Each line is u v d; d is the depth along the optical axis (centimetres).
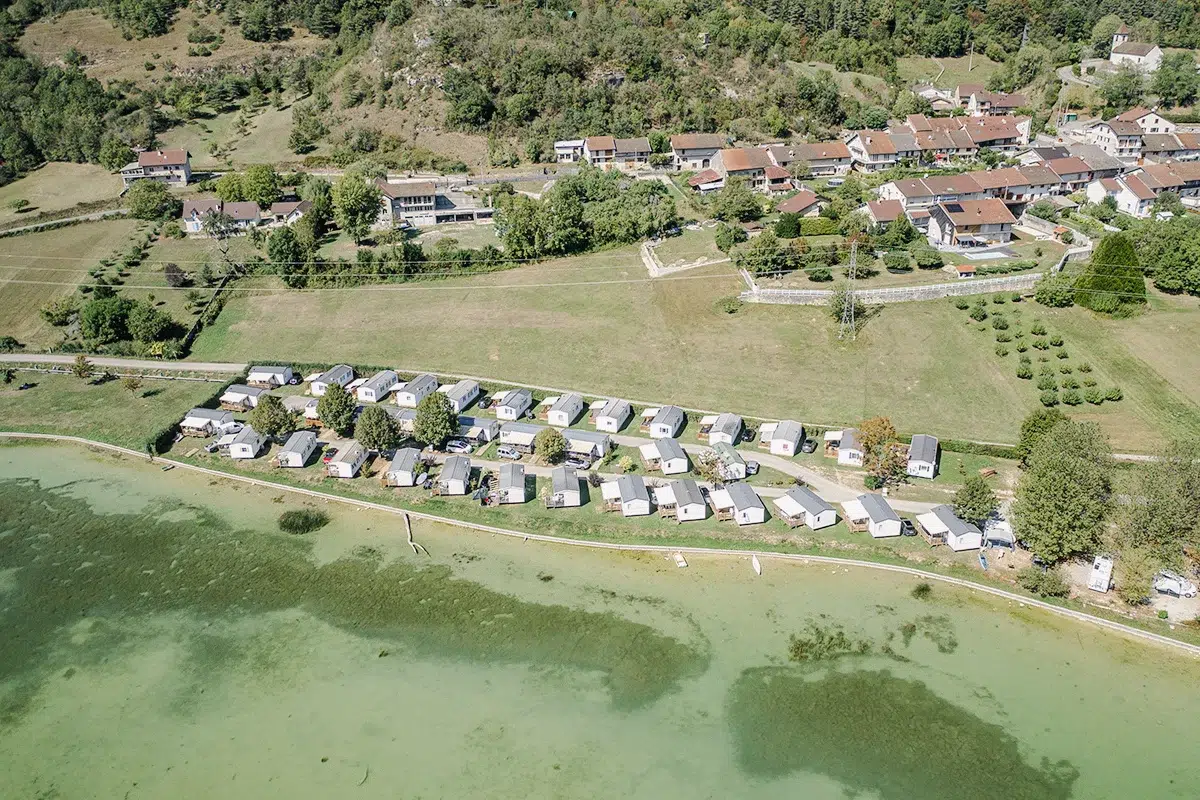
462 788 6009
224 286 14325
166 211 17450
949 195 15400
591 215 15588
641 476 9288
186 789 6072
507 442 9881
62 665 7256
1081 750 6156
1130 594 7175
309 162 19662
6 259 15575
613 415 10144
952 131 18862
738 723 6488
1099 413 9844
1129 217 14675
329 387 10131
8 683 7094
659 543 8394
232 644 7412
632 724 6506
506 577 8075
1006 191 15900
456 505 9025
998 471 9156
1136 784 5894
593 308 13000
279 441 10375
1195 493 7350
